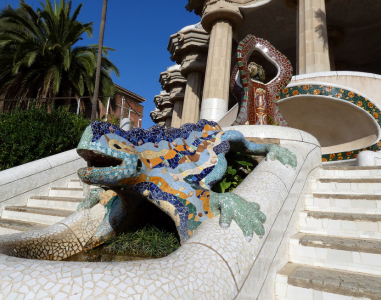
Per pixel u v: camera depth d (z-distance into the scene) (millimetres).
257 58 17828
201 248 1795
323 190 3977
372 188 3648
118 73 16344
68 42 14930
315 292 2264
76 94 14977
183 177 2645
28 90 14258
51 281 1239
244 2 14398
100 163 2316
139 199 2875
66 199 5238
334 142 8992
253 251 2020
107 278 1313
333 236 3045
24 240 2498
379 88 7996
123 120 9930
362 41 17469
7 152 6859
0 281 1210
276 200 2639
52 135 7895
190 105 18547
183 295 1388
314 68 10398
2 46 13906
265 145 3641
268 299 2252
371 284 2168
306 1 11359
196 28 18500
